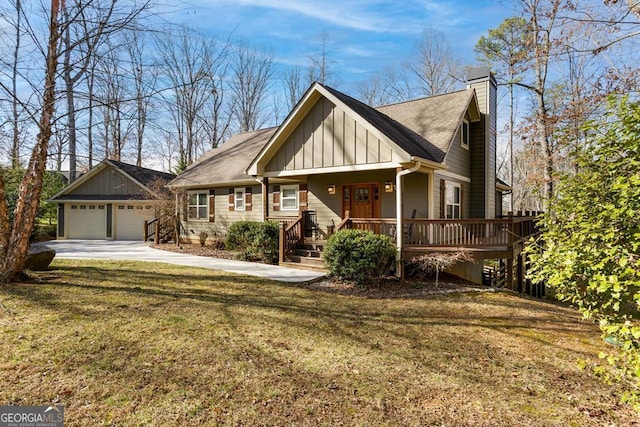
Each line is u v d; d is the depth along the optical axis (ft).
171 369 12.92
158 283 26.43
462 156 43.83
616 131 12.03
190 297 22.68
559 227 12.61
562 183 13.41
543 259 12.51
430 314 21.26
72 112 24.30
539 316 21.34
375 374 13.16
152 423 9.80
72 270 30.42
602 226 11.01
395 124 40.55
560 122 37.19
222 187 54.13
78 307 19.56
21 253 25.04
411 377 13.00
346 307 22.11
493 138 47.65
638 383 10.16
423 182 35.94
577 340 17.33
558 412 10.89
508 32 66.95
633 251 10.26
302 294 24.82
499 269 44.16
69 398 10.84
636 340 9.95
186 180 56.59
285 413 10.50
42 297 21.20
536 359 14.97
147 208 64.80
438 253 29.99
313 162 35.53
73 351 14.02
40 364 12.87
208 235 55.62
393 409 10.87
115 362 13.25
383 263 28.48
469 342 16.79
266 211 40.45
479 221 32.68
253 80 107.04
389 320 19.77
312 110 35.73
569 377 13.33
